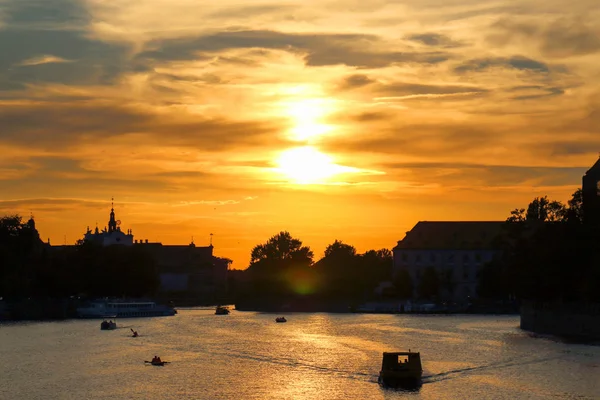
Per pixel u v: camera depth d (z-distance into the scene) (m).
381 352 186.25
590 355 176.00
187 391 137.12
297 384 142.88
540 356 174.50
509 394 133.00
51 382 145.88
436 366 161.38
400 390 137.00
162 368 161.75
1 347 199.25
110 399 131.38
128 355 182.25
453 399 130.12
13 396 133.88
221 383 144.25
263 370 158.62
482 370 156.25
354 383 144.12
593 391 135.25
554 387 138.62
